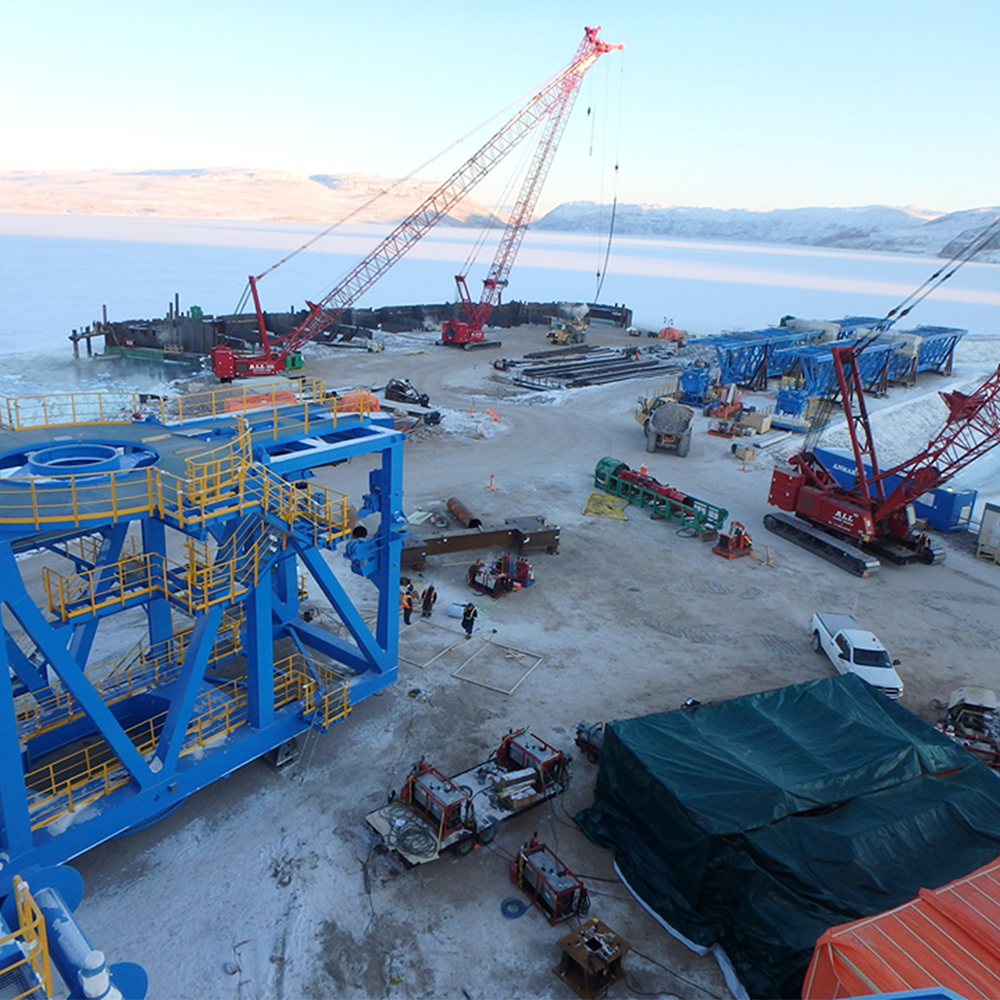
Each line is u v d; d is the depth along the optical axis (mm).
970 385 81500
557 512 40094
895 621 30844
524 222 110750
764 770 17438
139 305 117812
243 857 16906
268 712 18703
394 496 21016
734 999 14234
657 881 16578
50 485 15484
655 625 28953
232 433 19984
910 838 16109
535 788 18891
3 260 191500
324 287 158250
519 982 14359
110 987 7469
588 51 97188
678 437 51375
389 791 19156
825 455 46469
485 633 27375
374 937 15133
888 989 10266
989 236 37875
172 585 16547
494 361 82438
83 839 15141
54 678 21906
